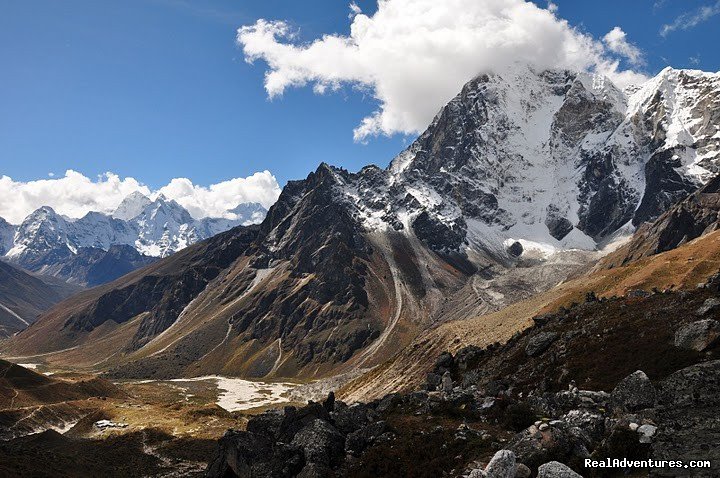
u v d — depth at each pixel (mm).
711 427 30250
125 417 152375
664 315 62906
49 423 158000
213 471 43031
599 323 68688
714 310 57125
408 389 164250
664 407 34469
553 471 28141
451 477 34969
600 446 32312
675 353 52656
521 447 33719
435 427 44719
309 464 40500
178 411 161250
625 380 38594
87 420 152875
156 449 120000
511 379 65312
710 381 36000
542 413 43750
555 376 60562
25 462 81188
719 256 159625
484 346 164375
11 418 152875
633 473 29281
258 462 41531
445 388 64188
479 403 49531
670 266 169500
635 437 31625
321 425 44500
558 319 79938
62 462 92625
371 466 39406
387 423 46312
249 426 47094
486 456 36625
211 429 136250
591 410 40250
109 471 101938
